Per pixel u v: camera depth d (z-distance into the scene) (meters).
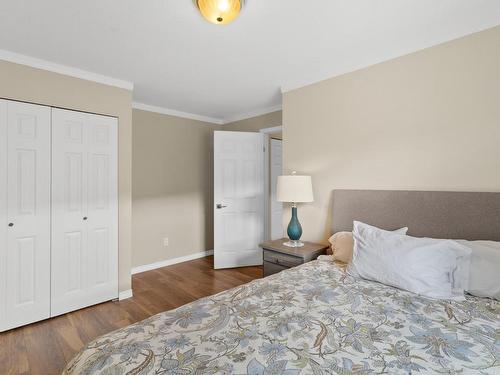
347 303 1.37
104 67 2.53
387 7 1.67
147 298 2.87
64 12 1.69
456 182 1.91
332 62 2.44
